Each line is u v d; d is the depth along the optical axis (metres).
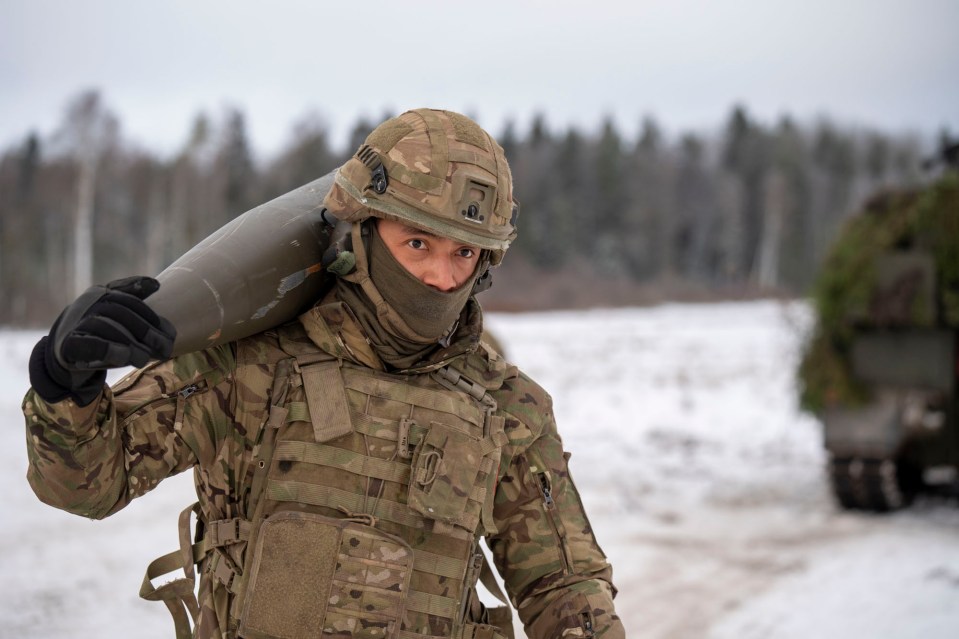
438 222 1.70
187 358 1.72
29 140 51.31
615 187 72.94
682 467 9.93
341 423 1.73
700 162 84.69
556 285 56.66
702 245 77.31
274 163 60.00
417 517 1.75
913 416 7.96
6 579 4.83
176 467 1.72
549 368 18.53
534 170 72.50
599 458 10.26
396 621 1.70
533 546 1.92
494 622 1.98
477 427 1.84
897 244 7.81
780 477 9.55
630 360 20.77
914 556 6.51
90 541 5.61
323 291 1.88
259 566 1.66
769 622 5.11
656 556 6.39
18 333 23.41
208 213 46.19
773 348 24.16
